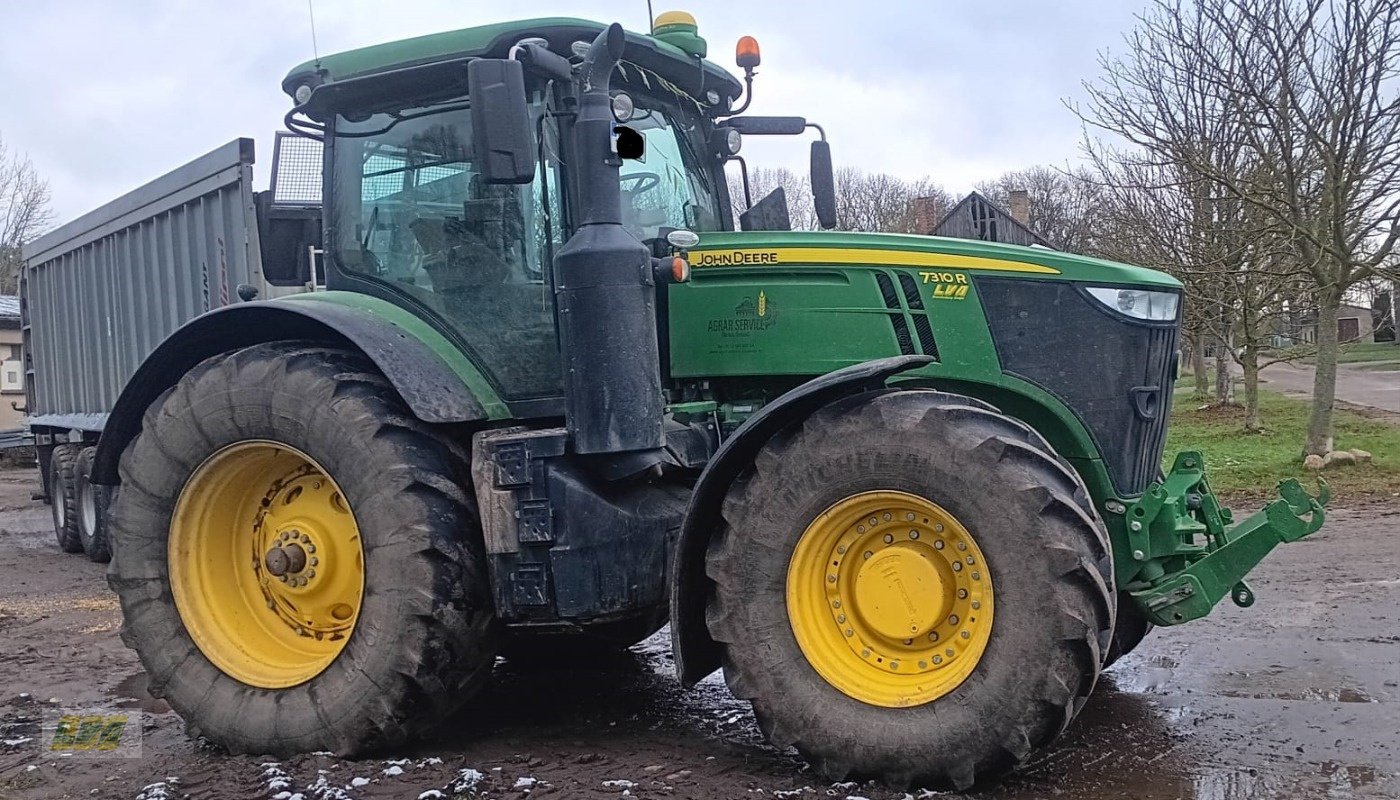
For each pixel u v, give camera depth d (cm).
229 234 731
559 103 405
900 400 353
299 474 423
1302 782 343
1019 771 356
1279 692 446
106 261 929
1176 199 1550
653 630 480
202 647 416
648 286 382
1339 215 1138
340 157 451
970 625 341
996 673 327
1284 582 670
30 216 3575
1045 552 323
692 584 373
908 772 337
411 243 434
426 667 376
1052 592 322
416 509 378
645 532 384
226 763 391
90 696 492
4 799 359
